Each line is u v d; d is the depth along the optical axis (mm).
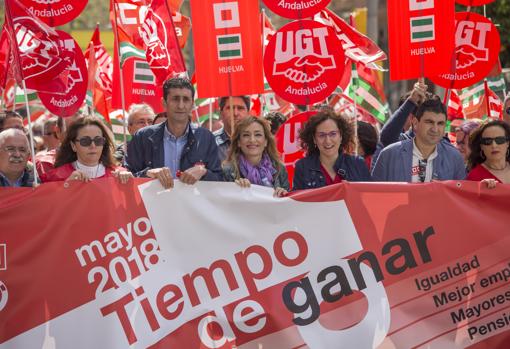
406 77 13664
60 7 12461
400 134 13906
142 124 15203
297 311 11141
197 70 13648
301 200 11172
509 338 11258
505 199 11227
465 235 11234
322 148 11742
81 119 11281
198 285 11016
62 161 11344
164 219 10977
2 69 14109
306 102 13492
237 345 11078
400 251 11227
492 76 17984
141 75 15594
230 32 13586
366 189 11219
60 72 11945
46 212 10680
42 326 10648
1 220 10570
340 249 11195
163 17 13773
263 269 11141
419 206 11234
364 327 11164
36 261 10648
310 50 13406
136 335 10812
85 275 10758
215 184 11086
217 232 11070
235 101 14547
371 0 26969
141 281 10859
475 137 12047
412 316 11219
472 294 11250
